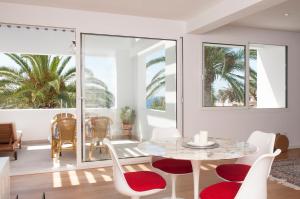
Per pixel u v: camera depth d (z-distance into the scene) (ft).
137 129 15.51
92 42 14.42
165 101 16.17
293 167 14.11
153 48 15.76
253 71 18.66
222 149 7.76
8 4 12.85
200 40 16.65
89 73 14.39
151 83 15.78
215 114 17.16
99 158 14.70
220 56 17.38
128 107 15.28
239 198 5.91
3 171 8.42
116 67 14.96
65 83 26.66
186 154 7.18
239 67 17.98
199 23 14.75
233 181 7.70
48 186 11.59
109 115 14.92
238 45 17.84
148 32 15.38
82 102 14.30
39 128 23.57
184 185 11.53
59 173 13.48
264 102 19.01
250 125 18.20
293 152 17.87
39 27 13.56
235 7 11.84
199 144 8.16
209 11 13.84
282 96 19.53
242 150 7.63
